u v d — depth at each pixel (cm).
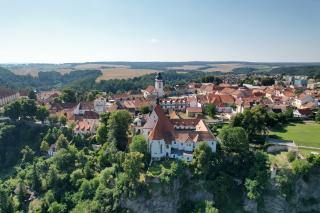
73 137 18750
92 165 15638
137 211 12756
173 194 13162
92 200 13400
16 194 15162
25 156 18212
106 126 17475
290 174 13462
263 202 13188
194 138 14688
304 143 16150
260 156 13812
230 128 14662
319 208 13500
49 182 14988
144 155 14075
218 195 13275
